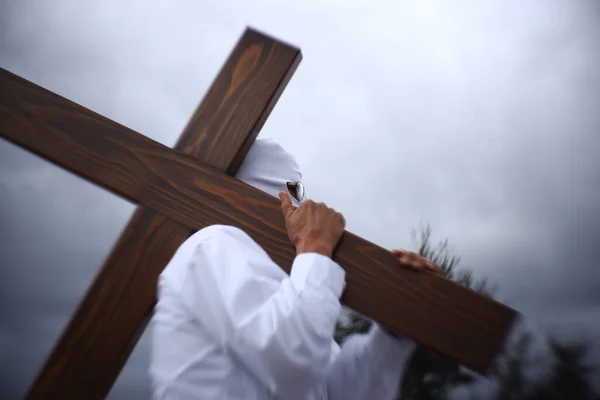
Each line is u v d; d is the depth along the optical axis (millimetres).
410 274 1001
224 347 908
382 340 1154
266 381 873
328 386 1200
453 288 990
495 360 958
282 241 1047
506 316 971
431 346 963
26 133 1132
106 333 1020
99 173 1108
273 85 1175
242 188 1094
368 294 988
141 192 1095
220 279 918
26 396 991
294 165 1352
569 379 3094
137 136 1135
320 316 889
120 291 1038
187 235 1066
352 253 1011
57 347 1012
